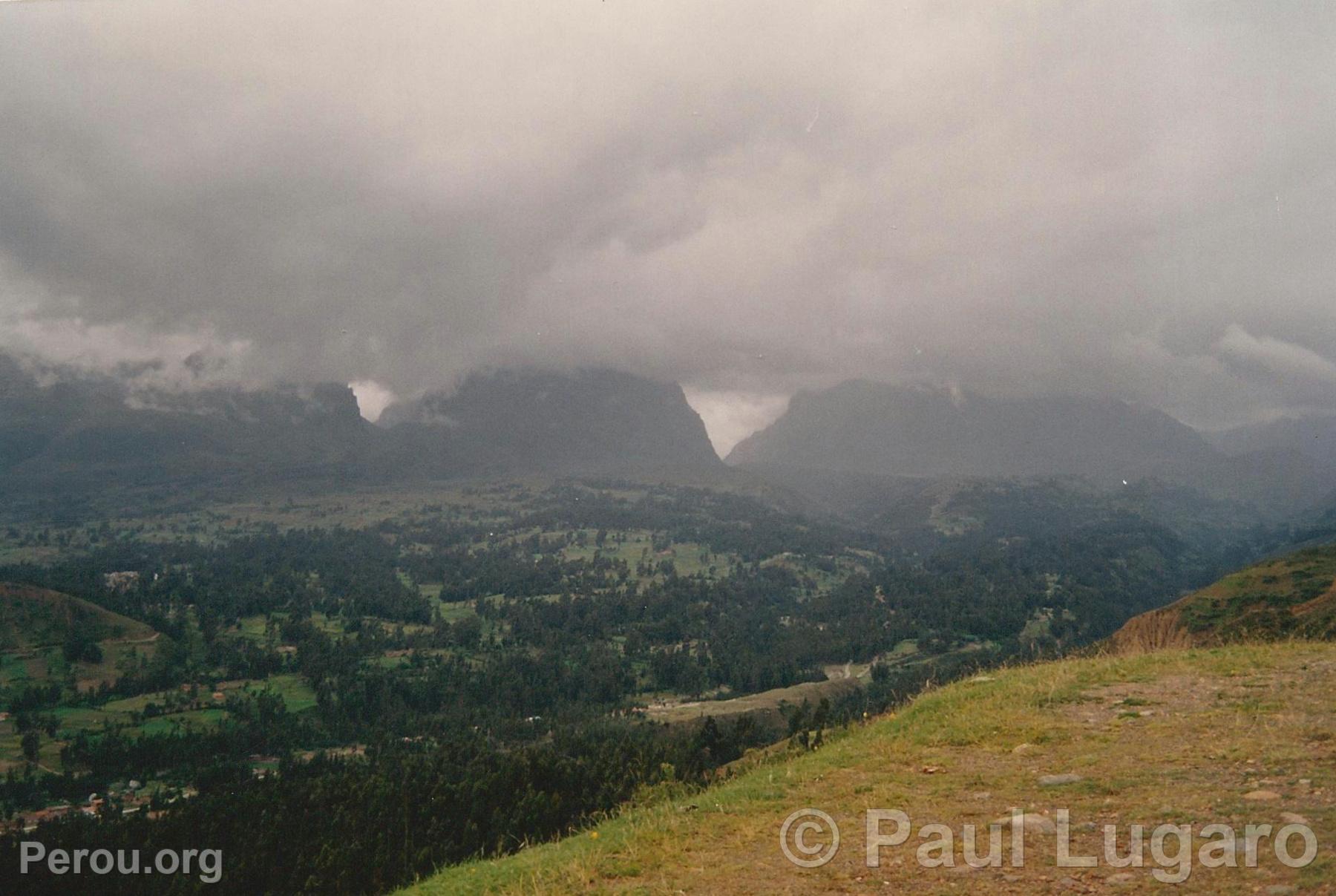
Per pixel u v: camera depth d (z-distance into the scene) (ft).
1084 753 36.19
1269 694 40.73
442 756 225.15
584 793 135.54
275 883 132.67
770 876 27.78
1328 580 154.10
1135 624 165.48
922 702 52.34
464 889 34.94
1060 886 24.18
